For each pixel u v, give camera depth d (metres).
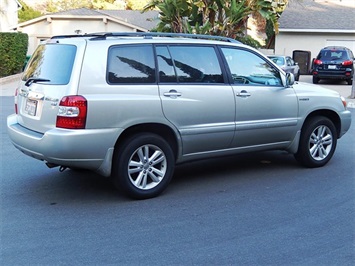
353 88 15.43
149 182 5.34
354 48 26.66
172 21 12.48
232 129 5.77
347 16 27.66
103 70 4.89
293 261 3.77
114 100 4.86
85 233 4.30
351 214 4.83
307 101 6.47
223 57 5.82
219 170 6.57
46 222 4.57
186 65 5.49
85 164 4.85
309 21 27.08
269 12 12.56
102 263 3.71
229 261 3.76
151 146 5.25
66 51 5.02
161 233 4.31
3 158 7.11
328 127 6.73
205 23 12.06
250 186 5.80
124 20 27.73
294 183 5.93
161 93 5.20
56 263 3.71
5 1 30.95
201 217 4.72
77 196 5.38
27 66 5.78
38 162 6.91
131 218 4.69
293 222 4.60
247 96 5.86
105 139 4.84
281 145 6.39
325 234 4.31
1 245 4.04
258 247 4.02
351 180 6.07
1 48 21.44
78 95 4.71
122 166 5.07
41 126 4.97
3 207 4.98
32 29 26.48
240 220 4.64
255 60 6.15
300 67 27.11
